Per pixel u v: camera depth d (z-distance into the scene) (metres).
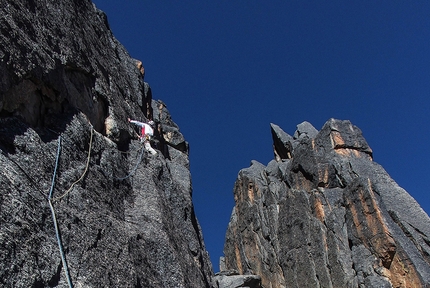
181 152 29.19
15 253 7.30
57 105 11.77
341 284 34.31
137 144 17.27
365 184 37.28
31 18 11.29
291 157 54.06
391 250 32.72
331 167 42.81
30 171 9.05
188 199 20.16
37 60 10.66
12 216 7.68
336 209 39.34
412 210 36.12
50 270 7.97
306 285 37.75
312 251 38.75
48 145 10.29
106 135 15.05
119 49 24.09
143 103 23.89
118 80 18.64
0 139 8.75
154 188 15.45
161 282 12.09
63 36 13.08
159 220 13.90
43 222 8.54
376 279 31.83
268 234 46.50
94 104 14.44
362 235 35.38
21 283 7.12
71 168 10.89
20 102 9.90
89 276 8.99
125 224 12.30
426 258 32.09
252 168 58.78
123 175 14.20
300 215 42.12
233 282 40.91
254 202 52.50
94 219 10.56
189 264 15.03
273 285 42.22
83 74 14.12
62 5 14.20
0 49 9.05
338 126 46.59
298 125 58.94
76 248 9.17
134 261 11.23
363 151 44.78
